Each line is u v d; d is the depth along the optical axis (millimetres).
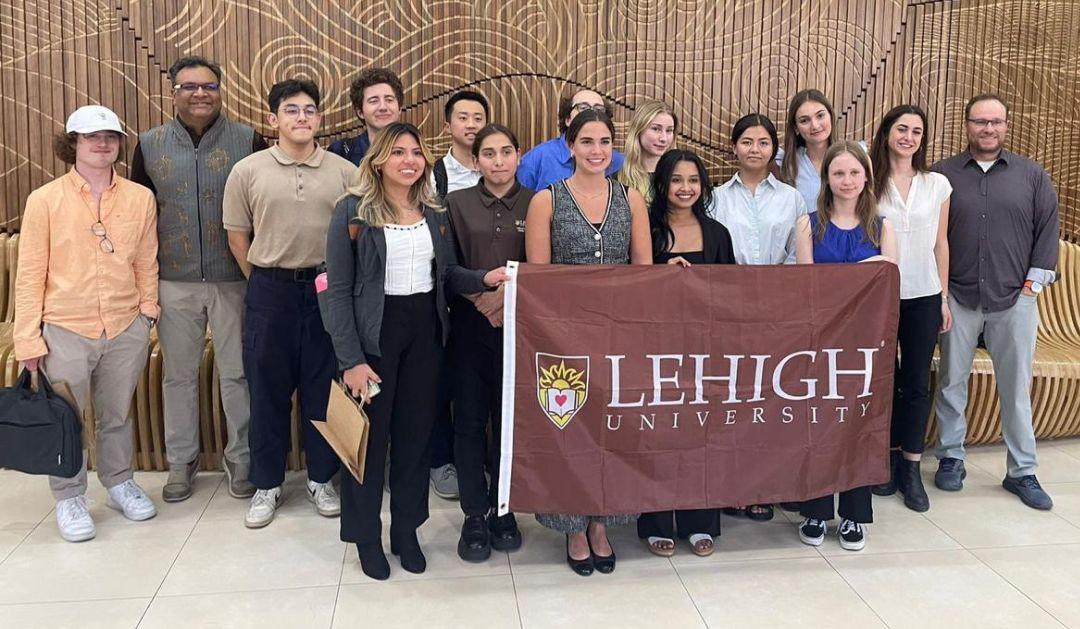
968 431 4105
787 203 3328
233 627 2490
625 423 2746
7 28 4000
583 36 4297
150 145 3262
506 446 2695
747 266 2791
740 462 2846
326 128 4219
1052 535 3174
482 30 4238
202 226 3287
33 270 2975
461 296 2883
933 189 3350
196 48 4094
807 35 4402
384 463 2754
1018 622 2561
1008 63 4516
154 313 3244
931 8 4441
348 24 4160
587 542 2920
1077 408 4105
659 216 2990
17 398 2938
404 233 2627
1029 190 3459
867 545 3078
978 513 3375
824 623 2545
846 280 2861
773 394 2846
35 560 2902
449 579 2797
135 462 3775
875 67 4457
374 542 2803
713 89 4391
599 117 2684
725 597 2693
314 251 3135
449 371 2963
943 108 4523
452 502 3479
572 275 2670
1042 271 3457
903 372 3420
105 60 4059
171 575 2805
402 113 4250
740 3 4344
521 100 4309
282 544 3049
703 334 2773
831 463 2910
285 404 3236
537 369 2682
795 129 3738
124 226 3098
